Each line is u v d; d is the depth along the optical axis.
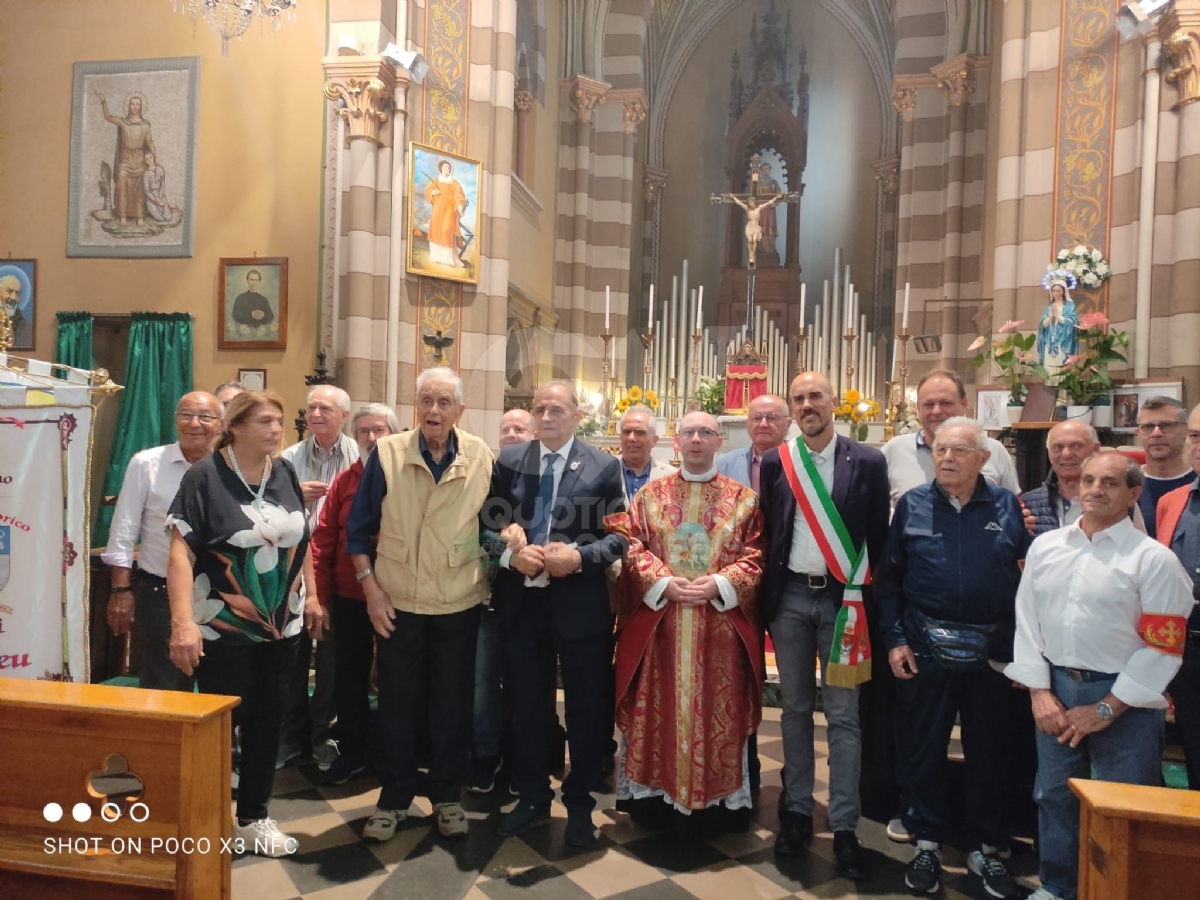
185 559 2.95
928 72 11.00
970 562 3.05
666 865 3.12
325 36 7.65
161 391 7.81
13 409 3.09
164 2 7.93
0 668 3.06
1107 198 6.72
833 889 2.97
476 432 4.10
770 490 3.41
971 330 10.25
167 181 7.90
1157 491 3.62
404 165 7.52
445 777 3.31
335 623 3.83
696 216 14.14
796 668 3.30
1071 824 2.76
